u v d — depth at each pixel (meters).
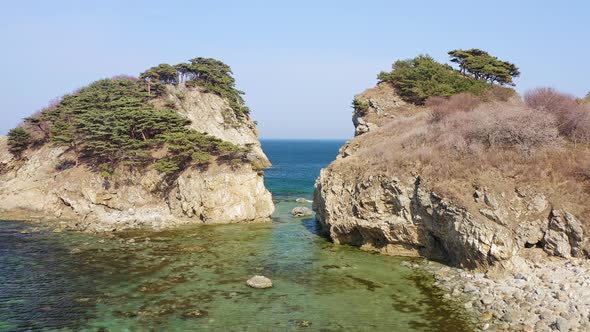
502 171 32.66
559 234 28.52
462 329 22.11
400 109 65.69
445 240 33.25
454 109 47.72
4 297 26.78
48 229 47.06
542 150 33.56
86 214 53.91
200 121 83.50
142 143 57.81
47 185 58.59
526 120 35.47
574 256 27.92
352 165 43.03
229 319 23.73
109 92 75.25
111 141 59.22
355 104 69.31
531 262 28.30
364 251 38.88
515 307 23.78
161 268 33.03
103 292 27.78
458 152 36.22
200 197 52.28
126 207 54.78
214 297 27.05
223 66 96.00
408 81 67.88
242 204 53.00
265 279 29.42
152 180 56.22
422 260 35.09
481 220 29.70
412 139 42.22
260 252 38.19
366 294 27.52
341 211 41.41
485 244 29.05
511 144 35.25
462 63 75.50
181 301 26.31
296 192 82.31
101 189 55.75
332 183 43.50
